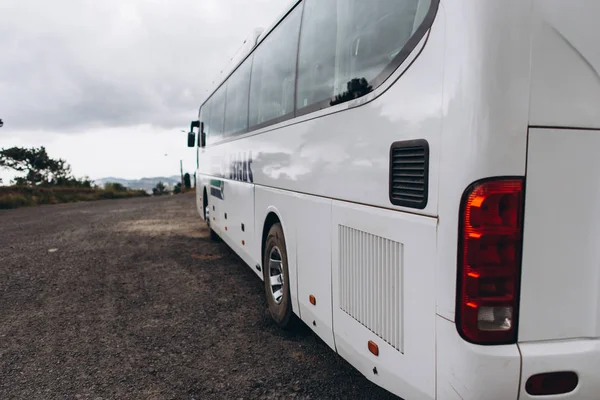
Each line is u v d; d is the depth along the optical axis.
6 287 6.09
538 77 1.74
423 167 1.98
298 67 3.55
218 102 7.76
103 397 3.20
